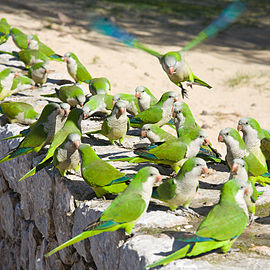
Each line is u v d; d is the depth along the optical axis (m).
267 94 24.33
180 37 33.50
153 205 8.93
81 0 41.88
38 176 10.93
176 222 8.22
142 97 13.12
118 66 25.19
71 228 9.75
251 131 10.20
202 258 6.95
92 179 8.63
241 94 24.09
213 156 10.16
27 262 12.12
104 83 15.06
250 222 8.33
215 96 23.64
